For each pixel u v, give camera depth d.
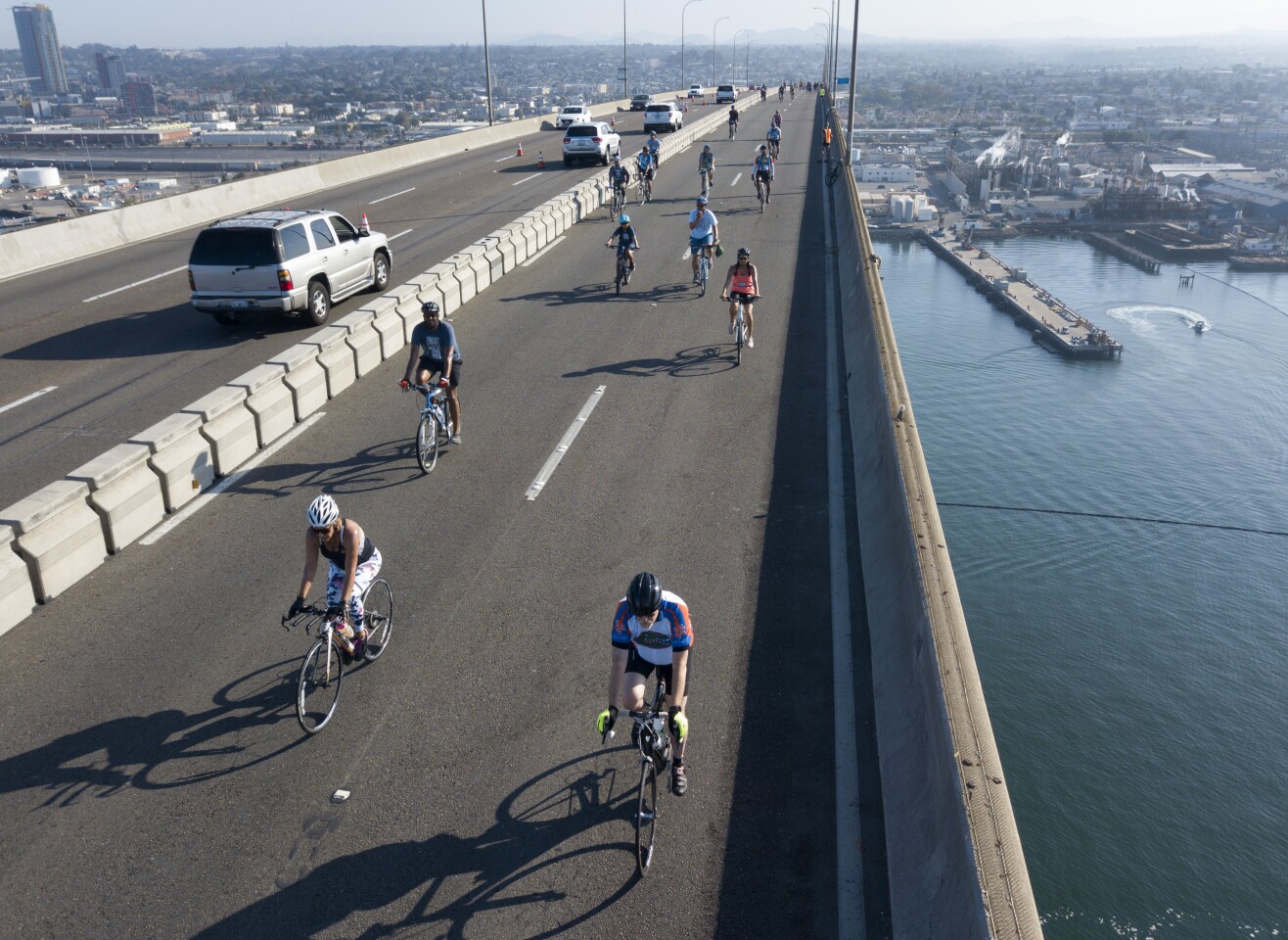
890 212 147.25
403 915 4.78
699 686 6.61
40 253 21.45
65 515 7.89
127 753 5.93
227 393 10.41
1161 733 23.42
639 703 4.88
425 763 5.88
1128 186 152.12
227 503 9.49
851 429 11.53
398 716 6.32
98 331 15.94
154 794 5.59
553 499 9.62
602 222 26.69
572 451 10.88
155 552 8.50
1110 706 24.66
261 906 4.84
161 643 7.10
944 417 55.28
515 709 6.40
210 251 14.91
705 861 5.15
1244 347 72.56
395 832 5.32
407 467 10.45
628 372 13.77
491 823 5.39
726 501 9.61
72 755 5.90
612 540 8.76
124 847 5.20
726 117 67.44
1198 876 18.45
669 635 4.93
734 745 6.04
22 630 7.25
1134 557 35.09
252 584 7.97
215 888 4.95
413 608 7.62
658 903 4.87
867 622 7.43
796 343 15.27
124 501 8.52
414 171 39.22
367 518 9.20
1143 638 28.56
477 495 9.72
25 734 6.07
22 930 4.68
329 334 12.79
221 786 5.66
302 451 10.86
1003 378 63.94
